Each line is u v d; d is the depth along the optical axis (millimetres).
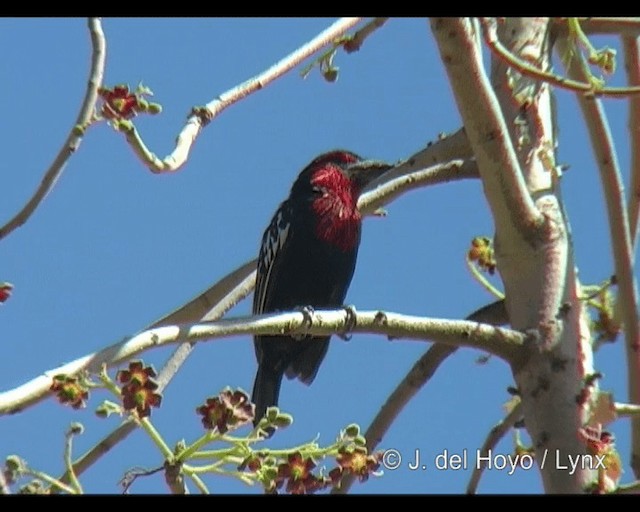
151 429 8898
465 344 10898
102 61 10258
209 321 9555
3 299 10273
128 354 8883
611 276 11344
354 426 9141
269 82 11703
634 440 11367
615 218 11211
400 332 10602
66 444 8820
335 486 10219
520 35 11719
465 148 13578
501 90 11648
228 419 8836
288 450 8992
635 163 12062
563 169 11750
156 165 10062
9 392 8344
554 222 11258
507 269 11234
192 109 11148
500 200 10984
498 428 11656
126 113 9789
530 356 10930
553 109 11906
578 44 11117
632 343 11234
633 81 11992
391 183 13594
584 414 10750
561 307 11086
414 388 12062
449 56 10070
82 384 8555
